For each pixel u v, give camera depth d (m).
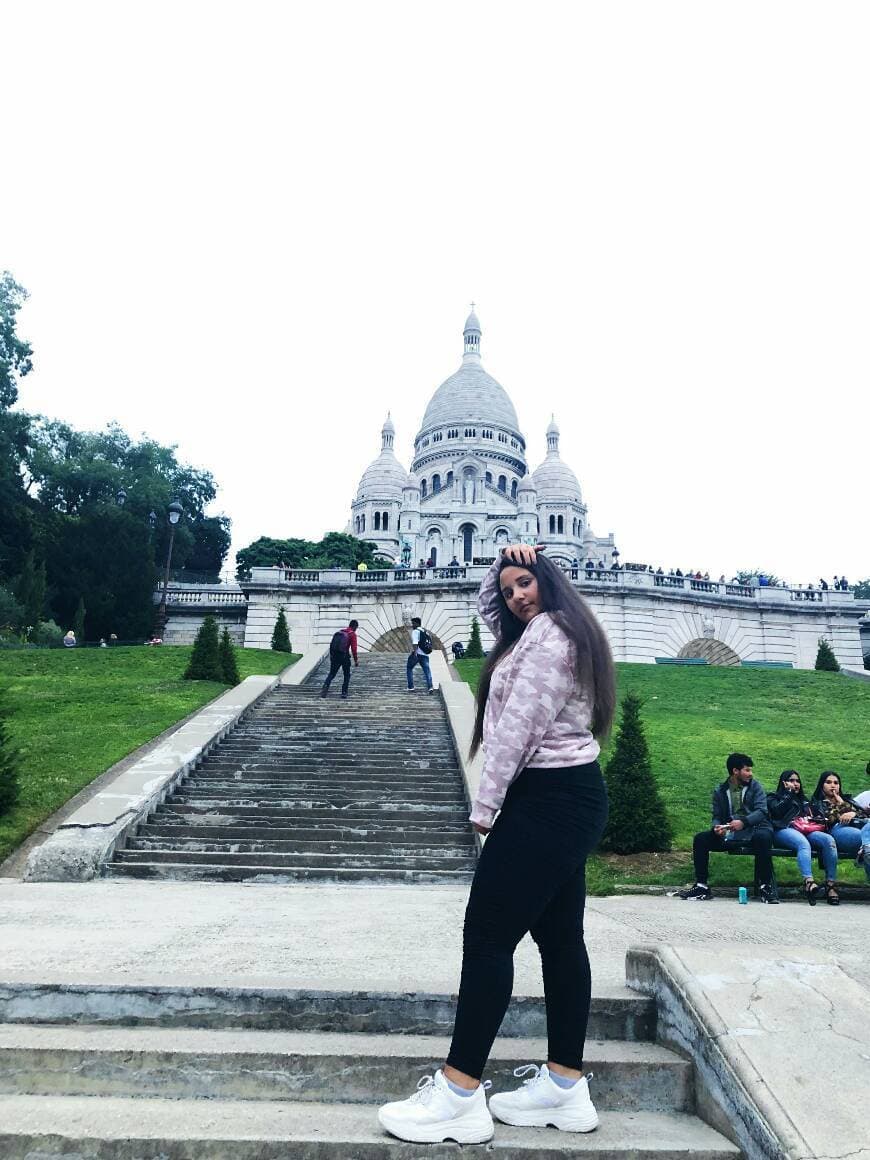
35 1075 3.67
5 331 52.00
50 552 48.09
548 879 3.41
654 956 4.24
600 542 107.88
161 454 75.31
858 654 44.81
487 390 115.00
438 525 98.50
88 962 4.96
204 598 48.66
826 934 8.04
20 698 22.73
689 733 21.44
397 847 12.27
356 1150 3.11
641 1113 3.63
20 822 12.66
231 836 12.59
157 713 20.84
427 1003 4.07
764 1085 3.20
